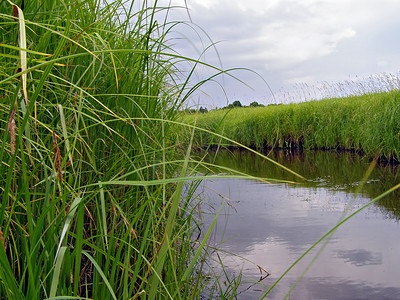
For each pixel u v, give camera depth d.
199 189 4.03
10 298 0.70
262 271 2.05
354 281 1.89
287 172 5.49
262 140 10.22
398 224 2.81
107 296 1.05
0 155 0.68
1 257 0.69
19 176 1.13
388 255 2.21
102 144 1.53
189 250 1.98
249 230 2.76
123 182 0.66
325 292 1.77
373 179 4.55
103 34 1.55
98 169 1.49
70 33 1.27
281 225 2.86
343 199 3.64
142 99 1.68
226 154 8.78
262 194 4.03
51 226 0.88
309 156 7.68
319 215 3.12
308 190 4.14
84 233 1.51
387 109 6.38
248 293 1.79
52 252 0.93
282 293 1.77
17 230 1.16
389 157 5.98
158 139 1.76
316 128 9.19
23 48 0.52
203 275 1.98
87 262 1.47
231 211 3.30
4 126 1.07
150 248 1.59
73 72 1.27
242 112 13.36
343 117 8.91
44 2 1.25
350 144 8.23
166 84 2.09
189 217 1.91
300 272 2.02
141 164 1.56
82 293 1.49
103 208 1.08
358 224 2.84
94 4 1.55
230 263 2.17
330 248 2.35
